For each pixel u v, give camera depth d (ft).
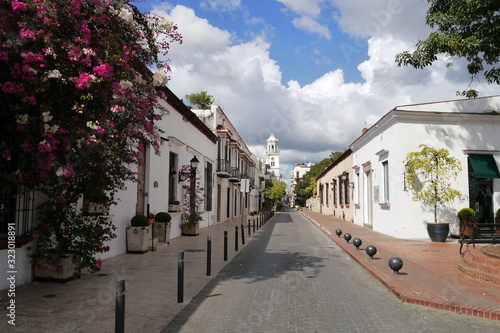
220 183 90.27
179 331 16.56
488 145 53.62
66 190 23.29
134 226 37.86
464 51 33.88
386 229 58.44
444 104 55.01
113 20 20.25
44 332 15.70
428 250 40.40
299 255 39.63
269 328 17.08
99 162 21.34
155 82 22.11
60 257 23.63
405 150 53.01
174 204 51.62
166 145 48.55
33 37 16.70
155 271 28.81
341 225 79.05
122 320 12.98
